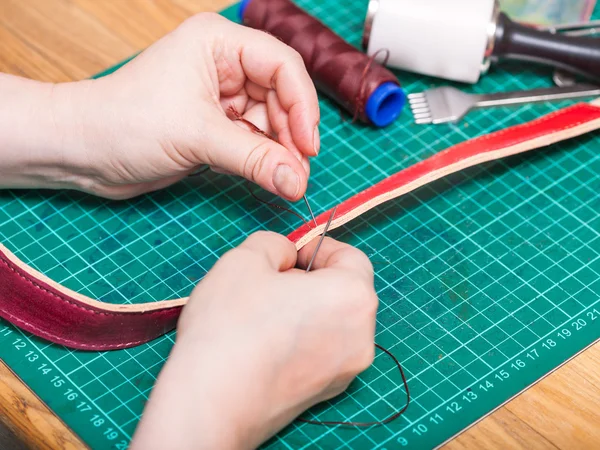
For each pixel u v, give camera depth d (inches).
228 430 32.5
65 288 38.8
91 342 39.9
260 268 35.5
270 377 33.4
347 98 50.3
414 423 37.7
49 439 37.2
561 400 38.8
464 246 45.3
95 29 56.1
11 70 53.2
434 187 48.3
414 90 54.1
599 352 40.6
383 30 51.4
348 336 35.2
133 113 43.0
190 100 43.2
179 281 43.5
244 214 46.8
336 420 37.8
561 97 52.7
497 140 46.8
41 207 46.8
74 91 44.5
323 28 52.1
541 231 46.1
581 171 49.3
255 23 53.1
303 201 47.6
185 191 47.8
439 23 50.5
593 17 57.5
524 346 40.7
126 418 37.9
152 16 57.2
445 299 42.8
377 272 43.9
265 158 41.3
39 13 56.7
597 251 45.1
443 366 39.9
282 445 36.9
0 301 39.7
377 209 47.1
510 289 43.2
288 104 45.1
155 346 40.8
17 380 39.2
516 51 52.0
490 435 37.4
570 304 42.6
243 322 33.5
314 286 34.7
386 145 50.8
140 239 45.4
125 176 44.8
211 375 32.6
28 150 44.0
